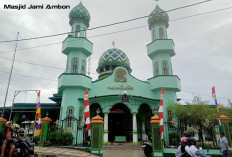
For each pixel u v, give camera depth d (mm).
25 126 21891
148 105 21734
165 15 24984
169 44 23312
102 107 19609
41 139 13594
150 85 22516
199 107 16812
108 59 27328
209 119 15789
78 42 22656
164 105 20953
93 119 11844
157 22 25281
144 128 22141
